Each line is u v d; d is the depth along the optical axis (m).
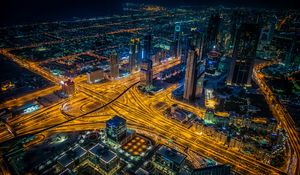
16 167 197.00
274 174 196.88
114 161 193.38
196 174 163.25
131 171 185.38
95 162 196.62
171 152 197.75
